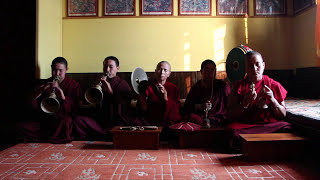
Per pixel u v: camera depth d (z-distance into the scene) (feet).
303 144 9.61
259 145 9.56
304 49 17.80
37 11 16.42
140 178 7.92
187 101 13.73
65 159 9.89
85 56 19.07
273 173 8.36
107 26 19.03
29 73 16.61
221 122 12.76
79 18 19.03
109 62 14.06
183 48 18.94
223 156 10.30
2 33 16.78
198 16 18.93
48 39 17.65
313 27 16.65
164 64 13.35
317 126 9.55
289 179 7.84
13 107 16.72
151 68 19.01
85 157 10.17
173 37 18.94
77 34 19.07
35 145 12.16
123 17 19.01
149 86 13.34
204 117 12.62
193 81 18.19
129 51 19.04
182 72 18.22
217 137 11.80
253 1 18.94
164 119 12.90
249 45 18.93
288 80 18.80
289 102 14.56
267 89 10.59
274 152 9.62
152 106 13.10
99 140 13.19
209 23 18.92
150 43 19.01
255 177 8.02
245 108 10.83
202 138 11.75
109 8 19.01
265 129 10.84
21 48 16.63
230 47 18.94
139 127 11.75
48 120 12.91
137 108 14.30
